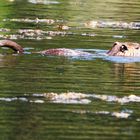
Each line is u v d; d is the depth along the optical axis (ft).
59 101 135.64
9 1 368.07
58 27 264.93
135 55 199.31
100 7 359.46
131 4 382.42
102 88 150.61
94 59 191.01
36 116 123.95
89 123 120.57
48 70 169.89
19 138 110.83
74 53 195.93
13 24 271.08
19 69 169.99
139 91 148.87
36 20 288.92
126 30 263.08
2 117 122.42
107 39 232.53
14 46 196.75
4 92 142.10
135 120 123.34
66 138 111.96
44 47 207.62
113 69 176.14
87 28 265.95
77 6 361.71
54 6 357.20
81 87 150.30
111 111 129.18
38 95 140.36
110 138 112.37
